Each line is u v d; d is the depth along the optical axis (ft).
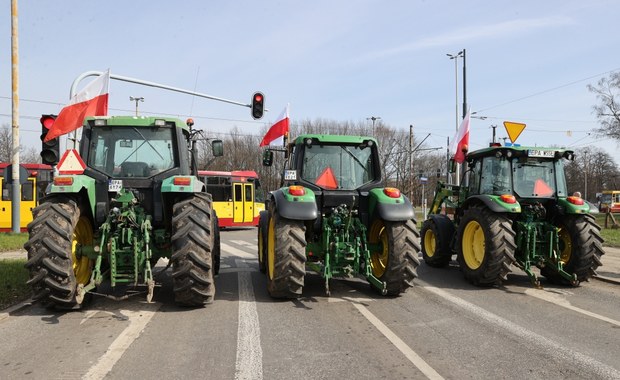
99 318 17.35
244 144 145.07
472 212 24.63
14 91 50.90
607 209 62.75
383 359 13.34
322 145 23.34
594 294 22.30
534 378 12.06
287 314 18.17
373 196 21.74
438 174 44.52
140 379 11.83
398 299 20.95
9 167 51.13
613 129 109.19
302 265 19.76
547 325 16.92
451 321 17.35
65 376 11.98
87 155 20.58
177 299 18.31
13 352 13.73
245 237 57.67
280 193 20.49
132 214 18.53
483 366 12.85
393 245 20.62
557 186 25.66
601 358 13.51
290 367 12.68
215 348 14.14
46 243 16.94
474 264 24.72
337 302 20.26
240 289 23.02
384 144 134.10
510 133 30.96
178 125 21.22
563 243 24.89
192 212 18.39
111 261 17.89
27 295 20.34
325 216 22.17
